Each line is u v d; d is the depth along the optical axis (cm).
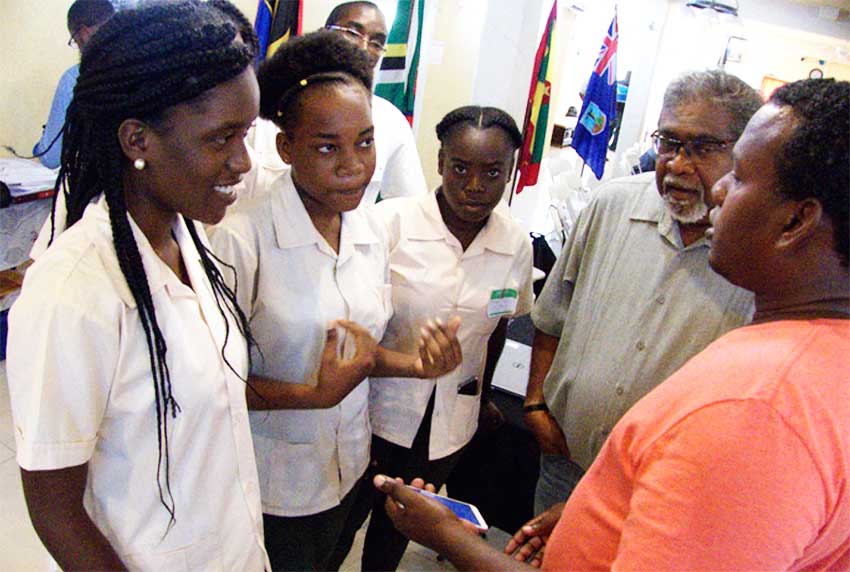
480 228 148
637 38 671
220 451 87
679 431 58
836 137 55
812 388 54
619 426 69
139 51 67
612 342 123
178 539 84
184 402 80
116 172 74
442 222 143
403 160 231
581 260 138
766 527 52
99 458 79
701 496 54
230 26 72
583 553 73
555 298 146
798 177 57
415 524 88
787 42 670
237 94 71
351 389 109
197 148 72
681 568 55
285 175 117
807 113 57
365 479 154
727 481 53
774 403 53
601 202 134
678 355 113
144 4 69
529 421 148
